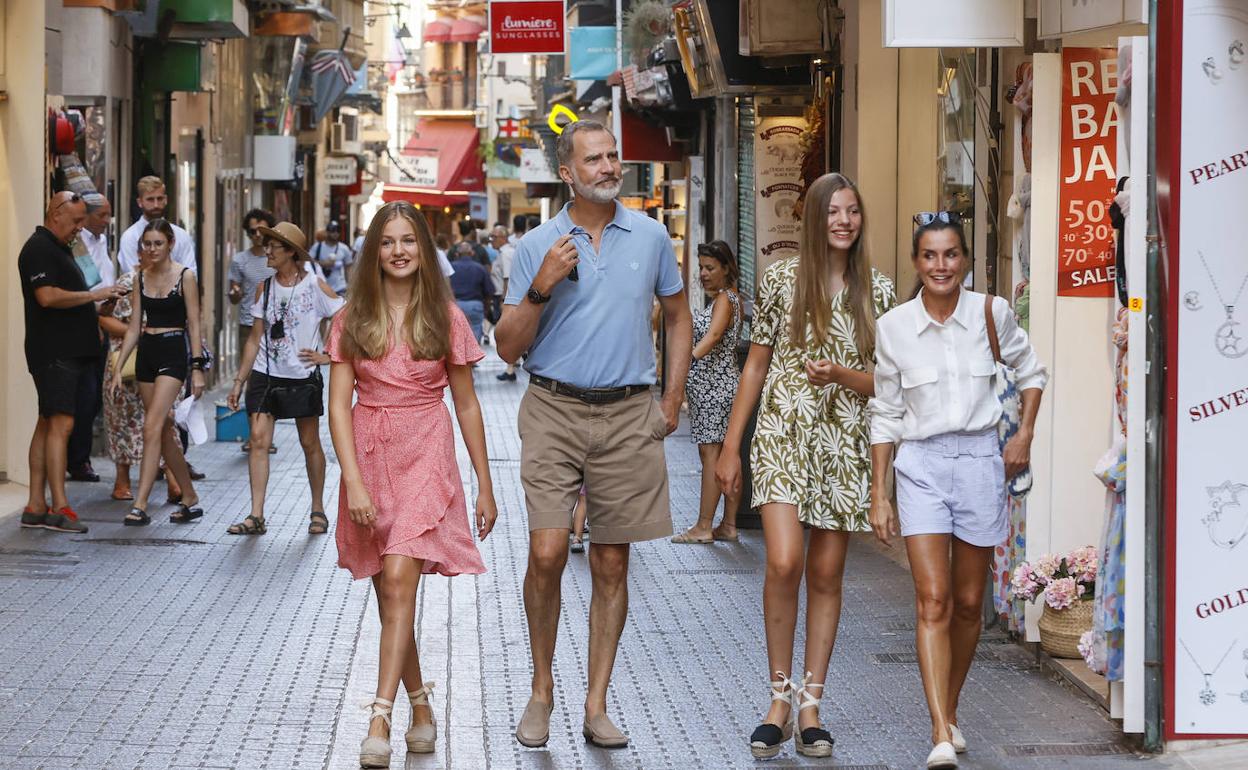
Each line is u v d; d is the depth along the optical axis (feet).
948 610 31.63
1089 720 35.42
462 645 42.50
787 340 33.35
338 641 42.11
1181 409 32.32
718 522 62.75
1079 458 41.29
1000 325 31.91
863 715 36.01
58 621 43.57
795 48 72.18
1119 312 35.86
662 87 112.68
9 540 55.06
